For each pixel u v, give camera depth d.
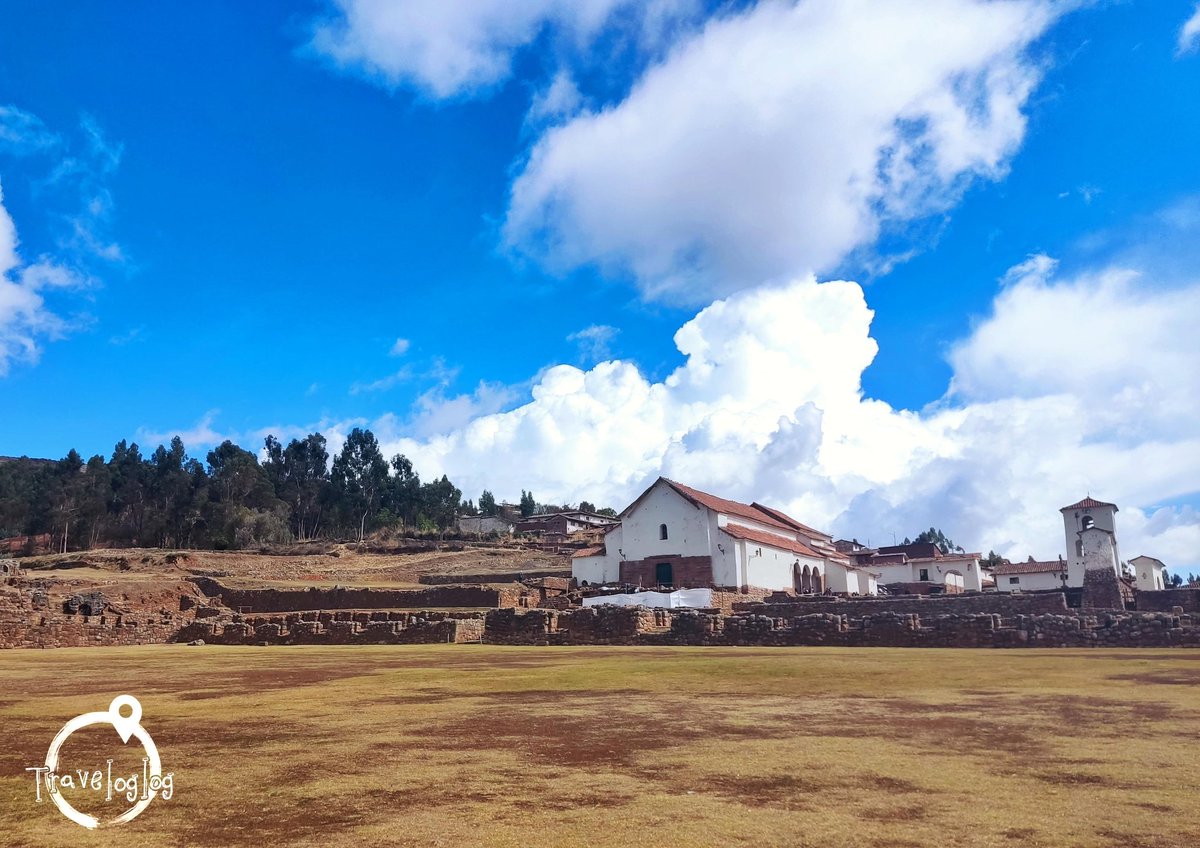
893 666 23.89
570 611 43.44
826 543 100.75
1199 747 11.39
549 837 7.67
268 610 74.56
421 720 14.98
